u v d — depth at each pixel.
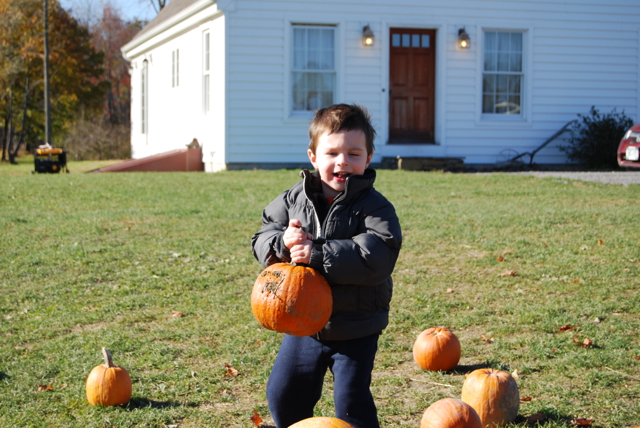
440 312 5.20
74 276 6.27
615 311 5.15
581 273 6.13
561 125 17.72
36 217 9.14
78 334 4.76
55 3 33.28
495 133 17.44
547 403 3.50
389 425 3.33
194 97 18.61
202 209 9.71
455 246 7.37
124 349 4.42
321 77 16.64
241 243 7.62
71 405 3.55
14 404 3.55
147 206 10.12
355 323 2.74
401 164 16.34
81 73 36.91
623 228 8.02
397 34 17.08
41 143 41.50
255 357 4.25
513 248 7.16
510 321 4.95
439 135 17.20
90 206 10.19
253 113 16.34
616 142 16.84
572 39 17.58
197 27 18.11
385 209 2.74
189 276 6.27
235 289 5.89
